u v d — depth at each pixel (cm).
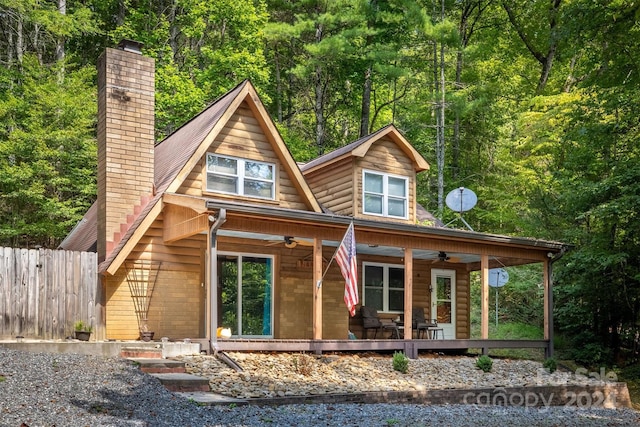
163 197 1550
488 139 3312
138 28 3078
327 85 3503
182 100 2828
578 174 2245
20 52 2684
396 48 3216
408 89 3681
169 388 1048
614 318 2198
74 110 2334
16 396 862
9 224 2355
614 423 1230
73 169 2364
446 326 2186
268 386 1152
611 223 2020
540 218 2314
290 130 3469
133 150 1625
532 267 2683
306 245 1808
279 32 2811
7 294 1373
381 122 3862
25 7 2480
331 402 1131
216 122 1642
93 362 1123
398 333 1883
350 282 1419
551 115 2622
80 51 3241
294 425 899
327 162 1994
